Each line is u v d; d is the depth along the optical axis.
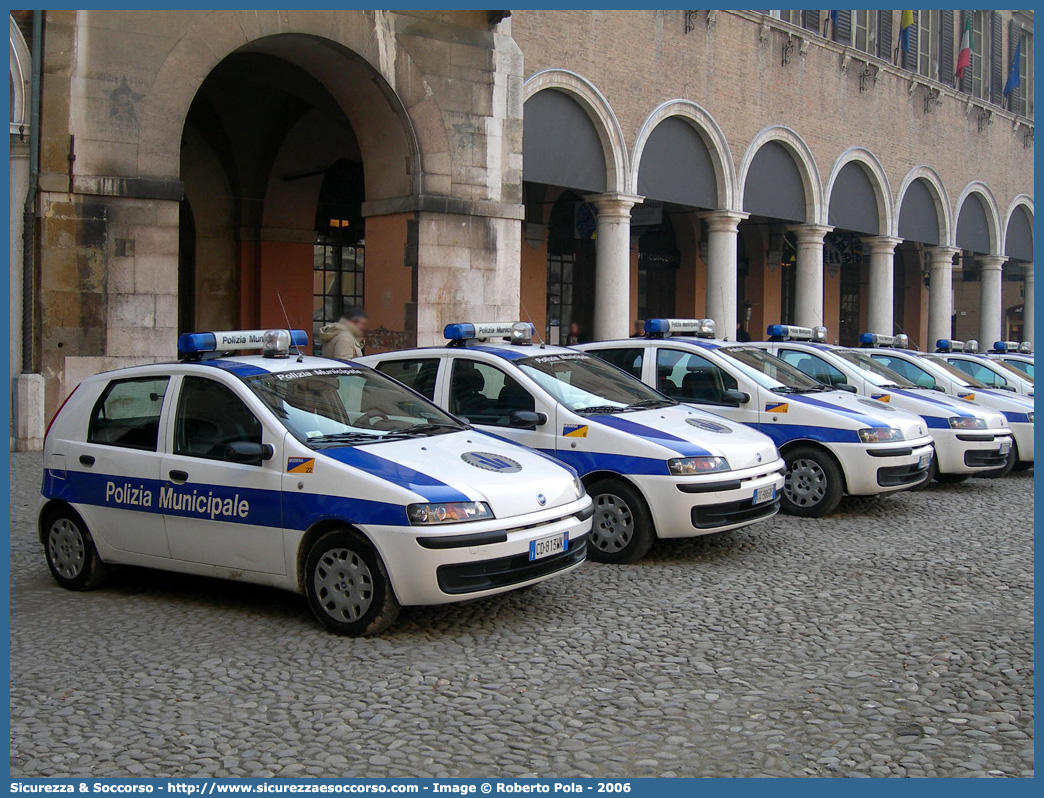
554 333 25.84
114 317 13.25
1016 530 9.87
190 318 21.39
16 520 9.55
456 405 8.85
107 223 13.16
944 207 30.91
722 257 23.36
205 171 21.12
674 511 7.92
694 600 7.12
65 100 12.81
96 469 7.20
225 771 4.38
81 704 5.13
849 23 26.84
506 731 4.80
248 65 18.30
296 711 5.04
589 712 5.05
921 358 14.51
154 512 6.90
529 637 6.24
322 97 18.88
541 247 24.92
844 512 10.70
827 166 26.22
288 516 6.35
